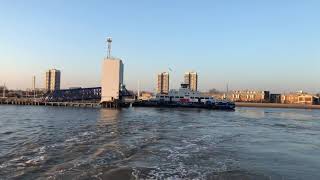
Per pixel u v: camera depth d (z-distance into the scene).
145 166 34.28
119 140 53.00
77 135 59.66
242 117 131.50
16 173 31.77
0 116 118.31
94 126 78.19
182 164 35.94
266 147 50.28
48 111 157.12
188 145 49.12
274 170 35.12
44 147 46.34
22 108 190.25
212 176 31.62
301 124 100.62
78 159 37.56
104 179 29.55
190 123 91.81
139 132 65.19
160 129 71.94
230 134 65.75
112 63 188.62
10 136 60.09
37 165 34.91
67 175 30.58
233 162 37.97
